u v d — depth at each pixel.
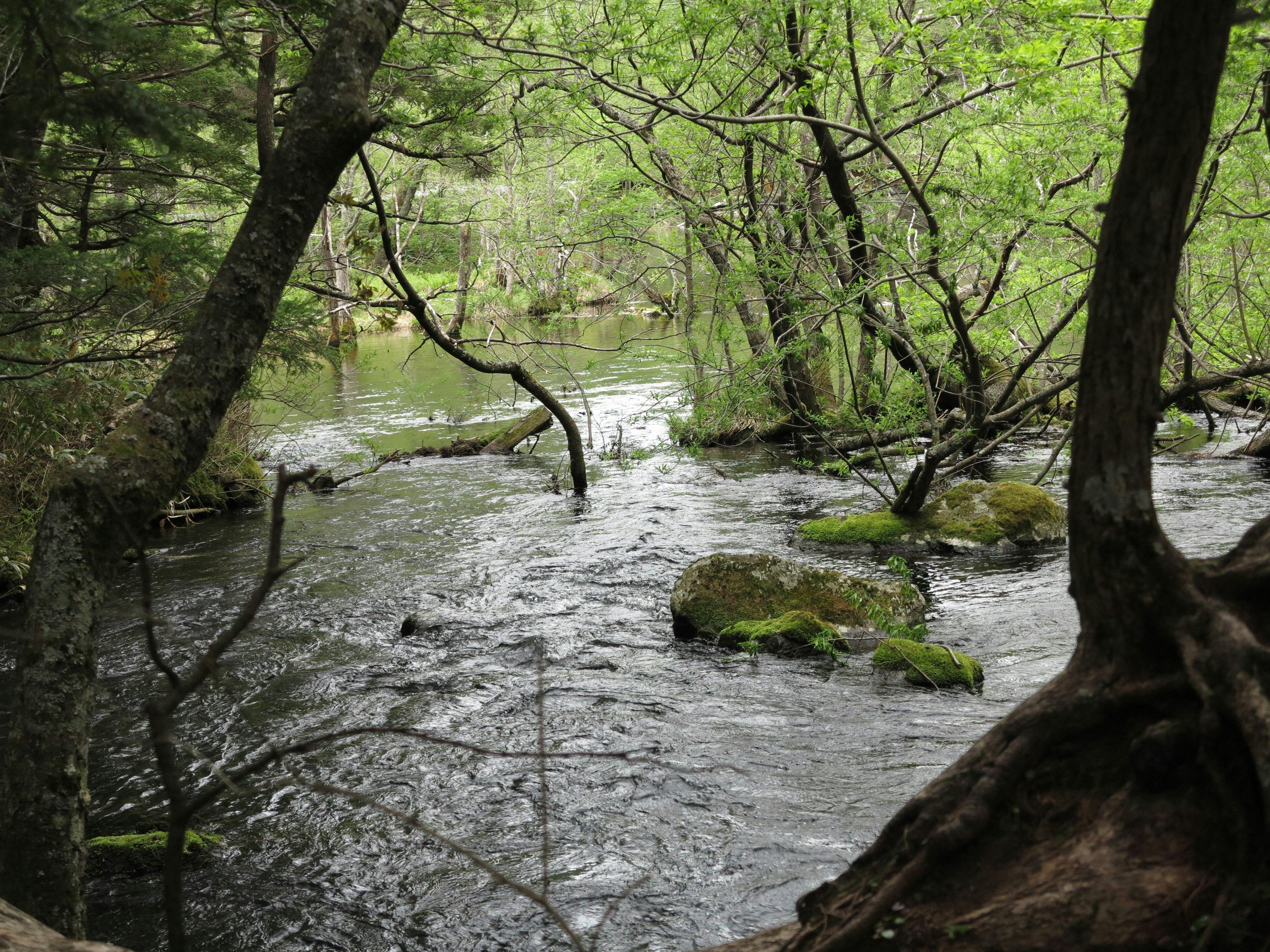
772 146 11.91
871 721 6.68
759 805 5.58
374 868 5.16
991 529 11.01
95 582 3.73
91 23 3.78
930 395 10.93
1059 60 9.88
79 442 11.48
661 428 18.83
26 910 3.53
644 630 8.83
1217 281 13.15
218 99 11.48
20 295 8.11
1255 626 2.35
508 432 17.80
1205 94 2.31
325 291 11.72
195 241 10.30
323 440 19.06
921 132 12.32
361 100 4.07
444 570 10.88
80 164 9.88
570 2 11.30
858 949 2.42
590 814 5.59
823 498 13.58
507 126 13.62
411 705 7.30
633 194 13.64
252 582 10.59
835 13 9.80
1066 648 7.88
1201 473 13.02
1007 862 2.42
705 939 4.40
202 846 5.36
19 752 3.60
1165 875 2.21
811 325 11.45
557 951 4.39
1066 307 13.23
